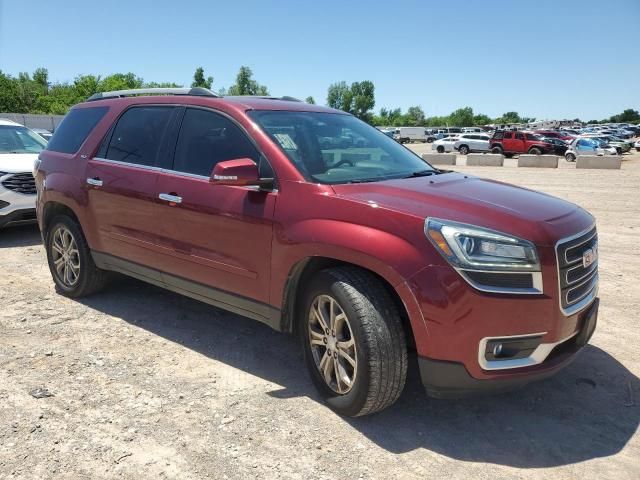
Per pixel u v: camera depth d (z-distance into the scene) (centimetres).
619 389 371
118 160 471
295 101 472
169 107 448
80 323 475
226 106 405
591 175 2072
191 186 401
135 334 454
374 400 309
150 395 356
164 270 432
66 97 5947
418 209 305
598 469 289
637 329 471
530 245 289
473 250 285
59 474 277
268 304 363
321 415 336
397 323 306
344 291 311
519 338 289
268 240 353
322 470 284
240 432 316
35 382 369
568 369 399
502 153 3725
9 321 476
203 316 498
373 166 398
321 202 332
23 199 762
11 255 707
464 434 319
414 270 291
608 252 738
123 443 304
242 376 385
